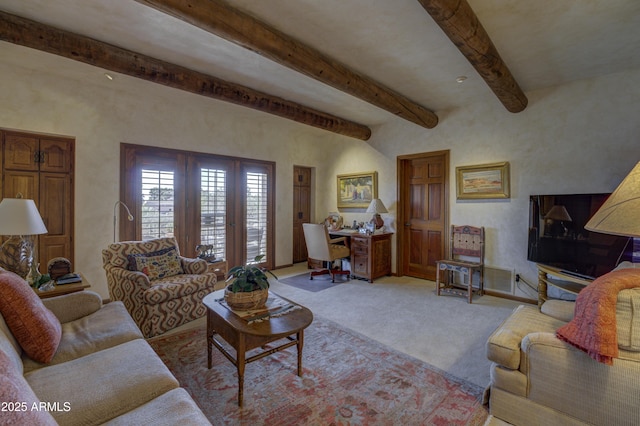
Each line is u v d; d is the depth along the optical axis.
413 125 4.80
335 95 3.85
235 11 2.08
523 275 3.76
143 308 2.73
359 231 5.15
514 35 2.44
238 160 4.94
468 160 4.21
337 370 2.19
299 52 2.52
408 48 2.67
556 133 3.51
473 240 4.11
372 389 1.97
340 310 3.43
